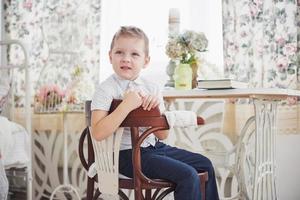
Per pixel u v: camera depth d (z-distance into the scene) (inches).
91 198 64.2
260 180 75.8
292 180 98.9
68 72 114.0
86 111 63.3
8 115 119.1
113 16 114.2
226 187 101.0
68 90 103.9
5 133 98.2
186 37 85.6
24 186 120.9
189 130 102.3
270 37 97.5
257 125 74.9
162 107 67.3
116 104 57.6
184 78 84.0
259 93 69.6
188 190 55.2
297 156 98.7
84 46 114.0
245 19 98.9
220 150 97.5
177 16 94.5
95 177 63.4
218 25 106.4
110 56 64.9
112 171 57.6
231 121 100.8
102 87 60.3
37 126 119.3
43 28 118.6
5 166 97.8
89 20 114.0
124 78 62.9
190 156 65.1
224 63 99.8
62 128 116.0
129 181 57.8
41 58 118.7
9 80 120.1
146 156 59.1
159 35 111.5
